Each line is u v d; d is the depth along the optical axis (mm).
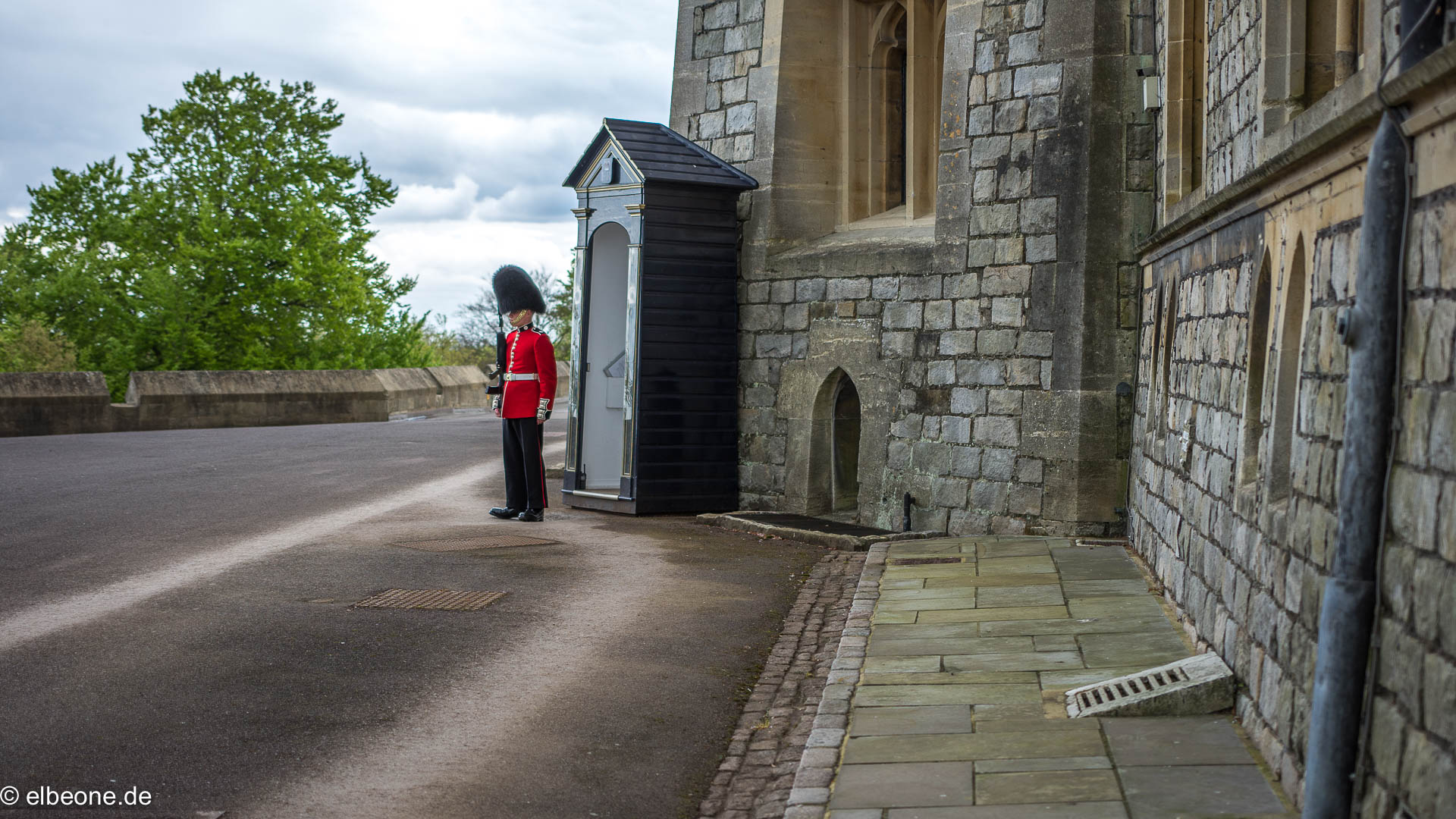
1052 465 9523
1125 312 9367
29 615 6516
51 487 11609
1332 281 3957
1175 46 8461
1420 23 3270
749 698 5578
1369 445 3318
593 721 5141
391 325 37250
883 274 10711
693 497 11492
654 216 11312
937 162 11000
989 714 5000
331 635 6301
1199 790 4039
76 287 33281
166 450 15805
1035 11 9703
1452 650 2857
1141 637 6207
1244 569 4961
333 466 14234
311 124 33844
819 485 11266
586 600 7434
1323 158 3986
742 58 11898
